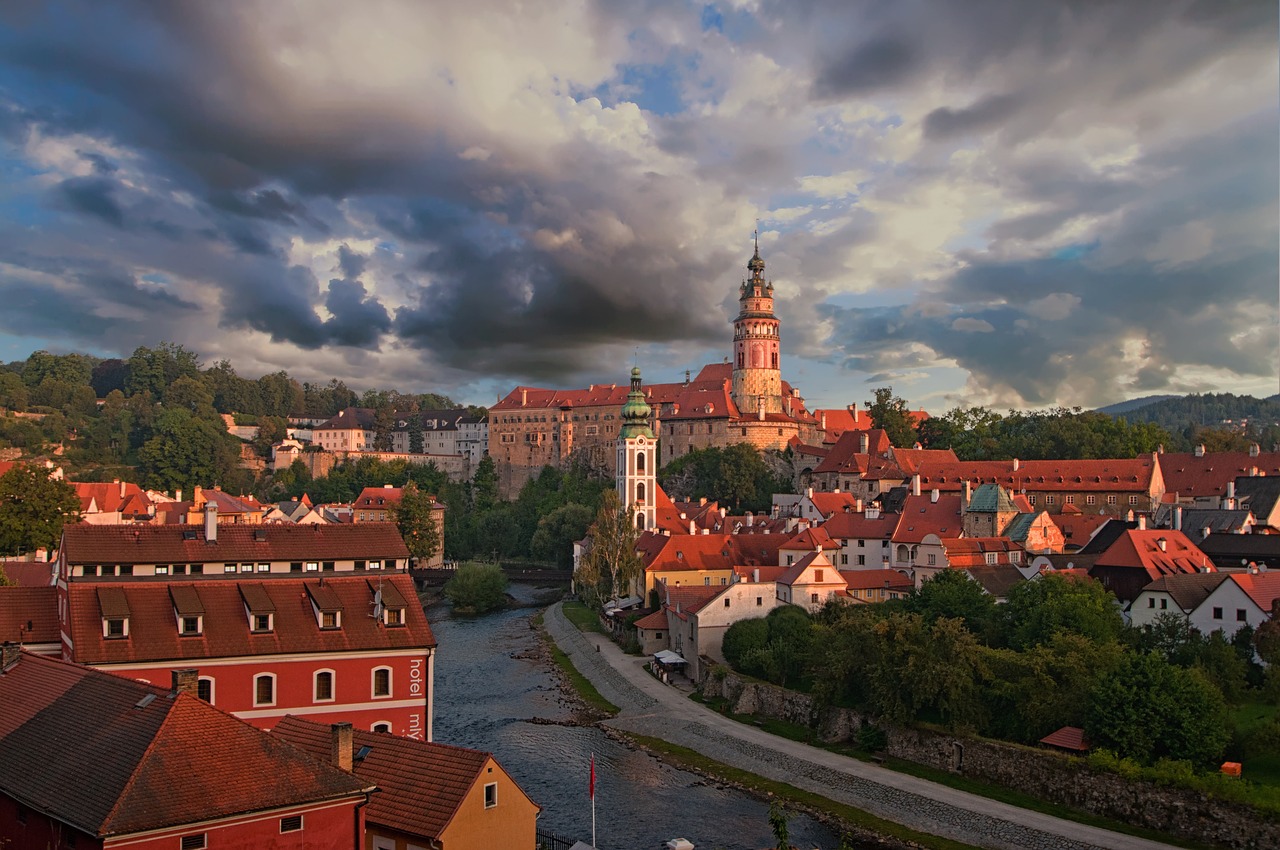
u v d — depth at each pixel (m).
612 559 181.25
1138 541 125.69
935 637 102.81
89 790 48.62
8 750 55.34
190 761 49.56
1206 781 78.88
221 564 86.19
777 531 193.62
